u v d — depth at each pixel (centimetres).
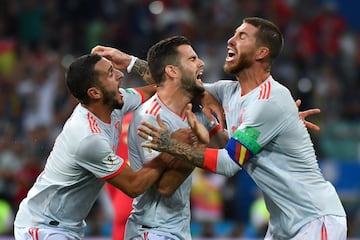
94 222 3341
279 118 1770
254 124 1766
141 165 1875
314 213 1806
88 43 4528
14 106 4066
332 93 4381
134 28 4594
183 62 1836
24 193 3431
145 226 1853
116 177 1798
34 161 3519
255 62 1812
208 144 1895
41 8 4678
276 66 4397
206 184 3541
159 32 4553
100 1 4712
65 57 4384
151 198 1852
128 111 1931
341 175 3725
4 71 4259
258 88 1803
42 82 4116
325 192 1827
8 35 4619
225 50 4475
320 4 5084
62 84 4078
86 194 1877
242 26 1825
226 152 1772
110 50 1983
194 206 3525
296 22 4812
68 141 1830
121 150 2167
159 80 1856
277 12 4800
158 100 1852
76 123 1827
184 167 1803
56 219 1869
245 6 4778
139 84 3925
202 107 1919
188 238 1880
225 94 1892
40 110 4000
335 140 4069
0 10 4669
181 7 4706
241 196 3606
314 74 4491
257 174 1836
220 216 3559
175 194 1834
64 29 4588
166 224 1847
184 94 1848
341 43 4831
